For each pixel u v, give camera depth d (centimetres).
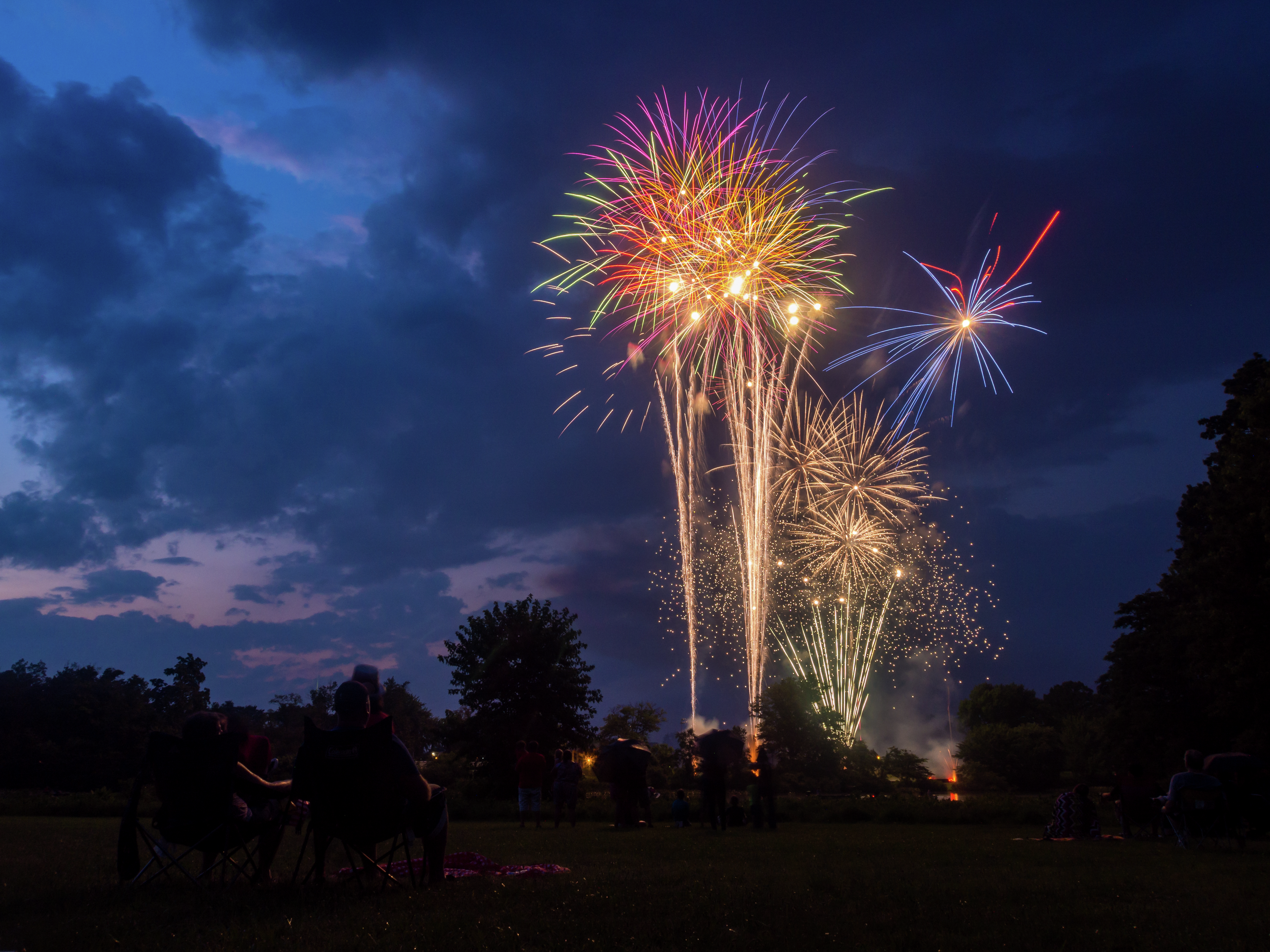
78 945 396
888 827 1717
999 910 518
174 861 588
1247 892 625
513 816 2012
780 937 428
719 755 1570
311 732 564
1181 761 3478
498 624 3198
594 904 515
